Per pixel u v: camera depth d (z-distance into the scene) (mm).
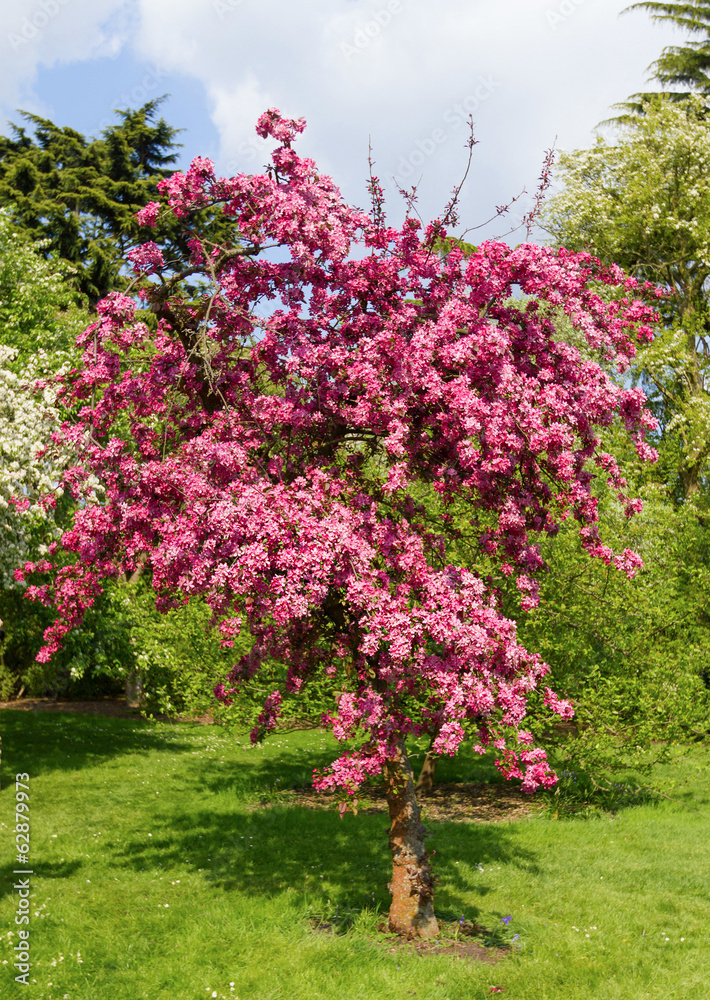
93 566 8562
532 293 7934
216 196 8312
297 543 7184
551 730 13414
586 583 13266
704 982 7262
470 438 7383
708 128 25781
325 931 8312
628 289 8688
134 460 8086
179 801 13688
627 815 13258
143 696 23969
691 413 22562
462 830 12086
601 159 27172
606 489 12797
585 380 7582
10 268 18922
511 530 7738
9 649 24031
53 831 11852
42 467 13844
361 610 7684
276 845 11203
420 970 7320
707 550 17141
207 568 7176
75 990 6926
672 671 13375
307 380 7879
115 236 32781
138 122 34250
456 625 7176
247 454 8305
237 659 13625
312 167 8117
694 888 9852
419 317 8109
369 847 11133
